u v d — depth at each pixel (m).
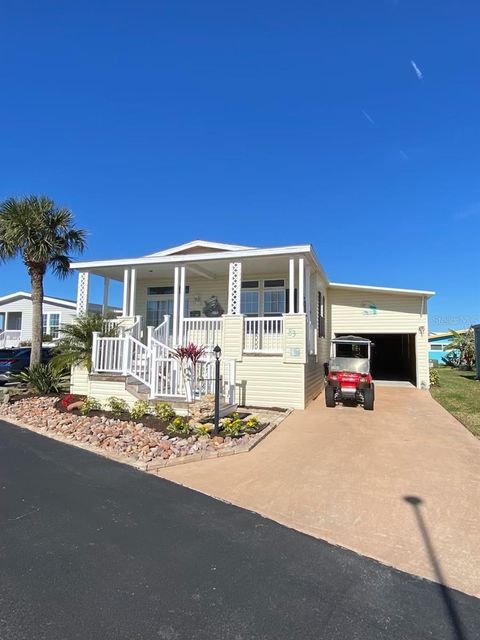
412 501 4.73
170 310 16.67
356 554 3.60
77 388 11.69
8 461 6.29
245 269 14.63
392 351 25.84
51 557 3.45
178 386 9.50
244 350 11.55
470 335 30.11
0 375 15.54
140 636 2.52
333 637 2.54
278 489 5.12
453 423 9.16
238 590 3.02
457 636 2.58
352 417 9.80
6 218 14.30
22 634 2.52
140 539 3.80
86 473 5.73
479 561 3.51
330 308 18.06
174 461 6.21
